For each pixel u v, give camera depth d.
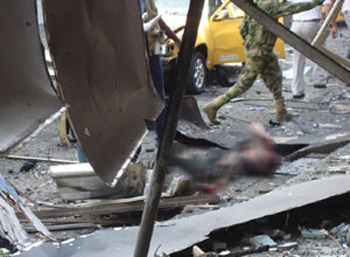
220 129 9.18
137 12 3.03
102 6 2.79
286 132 9.16
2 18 2.42
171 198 5.50
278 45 13.02
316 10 11.38
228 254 4.39
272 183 6.51
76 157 8.05
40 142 8.81
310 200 5.00
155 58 6.95
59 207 5.45
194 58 12.45
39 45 2.58
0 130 2.38
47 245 4.27
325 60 3.25
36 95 2.55
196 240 4.42
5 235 2.46
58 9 2.57
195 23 2.93
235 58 13.12
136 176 5.34
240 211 4.94
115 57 2.92
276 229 4.86
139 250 3.15
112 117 2.88
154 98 3.16
